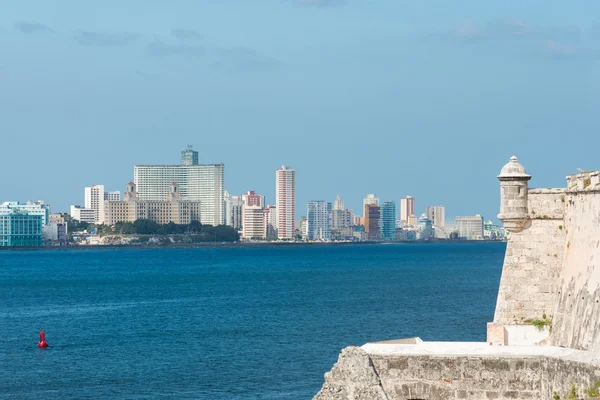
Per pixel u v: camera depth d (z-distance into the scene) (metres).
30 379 129.50
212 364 138.50
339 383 52.88
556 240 62.28
